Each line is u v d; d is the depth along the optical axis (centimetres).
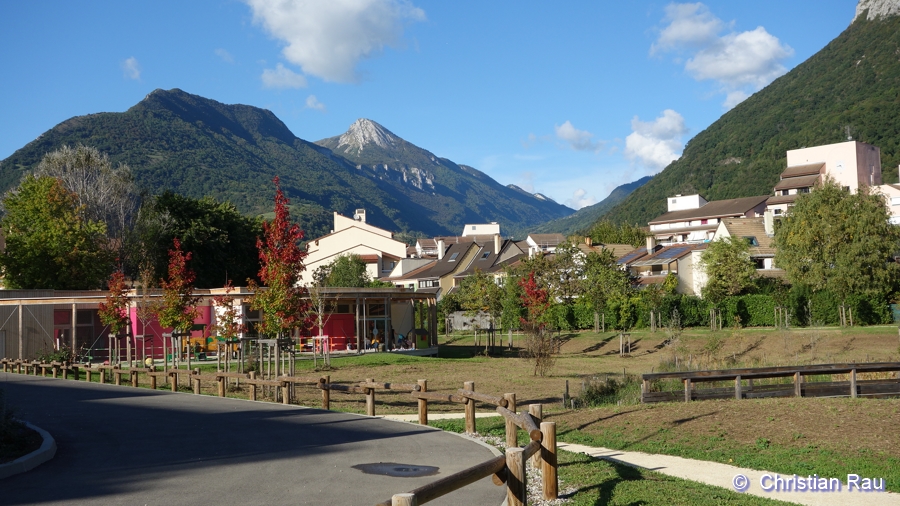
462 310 7025
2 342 3762
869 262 4825
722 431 1513
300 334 4416
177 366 3111
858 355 3434
